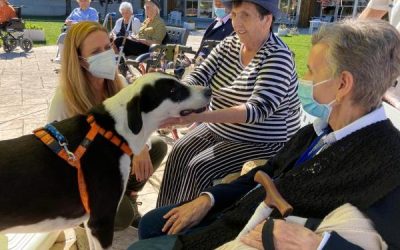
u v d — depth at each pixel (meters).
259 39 2.71
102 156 2.19
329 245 1.27
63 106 2.63
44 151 2.12
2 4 11.46
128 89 2.30
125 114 2.22
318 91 1.52
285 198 1.53
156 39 8.00
